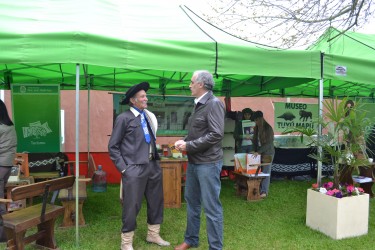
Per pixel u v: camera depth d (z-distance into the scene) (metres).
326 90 8.86
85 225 3.97
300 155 7.27
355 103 3.82
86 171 6.84
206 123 2.88
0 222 3.30
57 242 3.41
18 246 2.86
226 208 4.86
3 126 3.26
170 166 4.74
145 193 3.36
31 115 5.39
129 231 3.10
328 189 3.83
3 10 3.68
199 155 2.89
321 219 3.79
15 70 5.94
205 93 2.93
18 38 3.05
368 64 4.23
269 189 6.16
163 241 3.40
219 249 2.92
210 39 3.73
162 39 3.47
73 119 8.05
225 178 7.14
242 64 3.73
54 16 3.68
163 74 6.48
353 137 3.73
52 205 3.34
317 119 3.93
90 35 3.15
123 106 5.90
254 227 3.99
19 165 4.49
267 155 5.65
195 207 3.21
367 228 3.76
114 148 3.06
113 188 6.14
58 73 6.33
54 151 5.49
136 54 3.32
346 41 6.18
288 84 6.31
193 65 3.54
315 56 4.01
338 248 3.34
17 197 2.68
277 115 7.21
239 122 6.45
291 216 4.46
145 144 3.15
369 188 5.53
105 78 7.05
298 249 3.32
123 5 4.50
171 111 6.25
